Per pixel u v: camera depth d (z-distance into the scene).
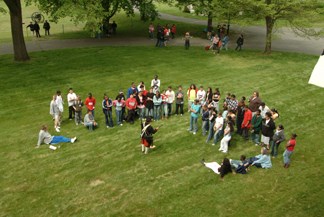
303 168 14.11
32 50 32.00
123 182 13.50
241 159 13.95
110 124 18.11
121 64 27.86
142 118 18.91
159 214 11.79
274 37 31.75
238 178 13.53
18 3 27.11
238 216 11.59
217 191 12.80
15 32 27.56
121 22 45.81
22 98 21.67
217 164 14.35
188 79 24.69
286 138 16.53
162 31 33.12
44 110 20.22
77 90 22.83
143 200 12.48
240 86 23.27
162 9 57.75
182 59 29.36
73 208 12.20
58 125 18.11
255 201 12.26
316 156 14.98
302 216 11.57
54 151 15.88
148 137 15.01
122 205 12.27
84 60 28.81
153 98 18.61
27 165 14.80
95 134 17.39
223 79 24.66
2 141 16.84
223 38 33.19
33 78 24.75
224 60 29.28
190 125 17.30
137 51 31.67
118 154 15.47
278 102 20.66
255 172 13.90
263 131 15.10
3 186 13.45
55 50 31.92
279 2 28.41
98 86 23.50
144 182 13.46
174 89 22.83
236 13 29.97
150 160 14.95
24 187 13.38
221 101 20.75
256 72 26.12
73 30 41.94
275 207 11.96
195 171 14.05
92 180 13.69
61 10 24.91
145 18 37.84
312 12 28.23
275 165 14.33
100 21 25.89
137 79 24.72
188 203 12.25
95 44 34.56
